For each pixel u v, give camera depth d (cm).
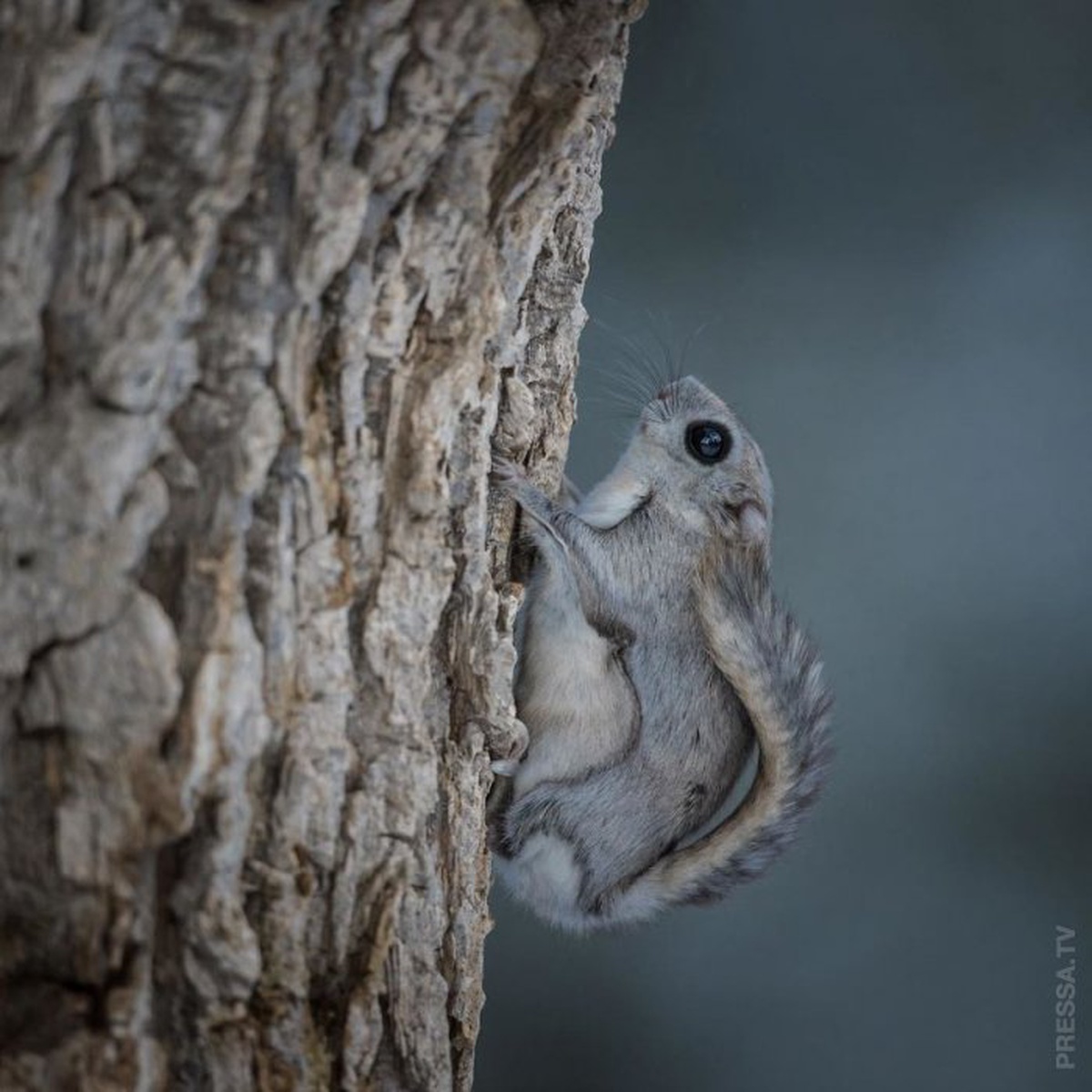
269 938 429
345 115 428
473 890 433
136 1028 427
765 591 441
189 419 427
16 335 426
